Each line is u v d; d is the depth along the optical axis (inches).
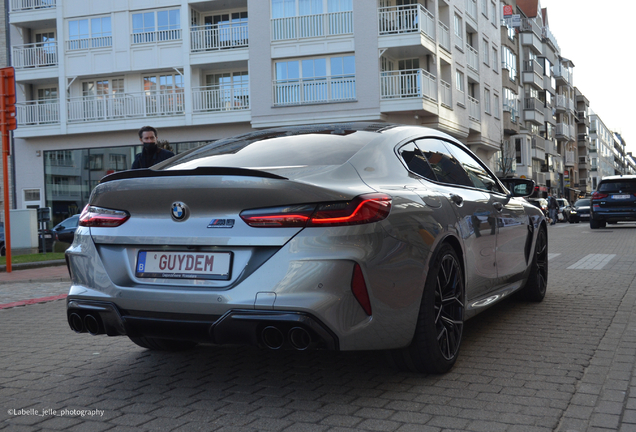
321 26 1019.3
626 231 811.4
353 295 119.5
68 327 230.5
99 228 138.0
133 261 133.3
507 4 1797.5
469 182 184.7
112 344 195.0
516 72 1845.5
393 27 1010.1
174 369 160.7
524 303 243.1
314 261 117.6
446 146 183.3
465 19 1283.2
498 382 140.7
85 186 1145.4
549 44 2549.2
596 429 111.4
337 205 120.3
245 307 118.6
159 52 1097.4
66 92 1136.8
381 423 116.6
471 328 199.0
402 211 132.7
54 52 1153.4
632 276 319.3
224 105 1084.5
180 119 1085.1
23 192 1175.0
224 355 173.9
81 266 138.9
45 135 1140.5
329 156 140.6
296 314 115.7
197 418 122.3
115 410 129.0
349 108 1005.2
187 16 1083.9
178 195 127.2
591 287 283.0
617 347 170.1
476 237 169.0
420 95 979.3
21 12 1155.9
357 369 154.4
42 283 416.5
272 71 1039.0
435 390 135.8
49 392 143.5
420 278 135.4
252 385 143.8
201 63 1079.0
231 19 1112.8
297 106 1024.2
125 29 1111.6
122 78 1138.7
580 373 146.7
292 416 121.7
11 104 475.5
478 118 1379.2
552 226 1242.6
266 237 120.0
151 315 128.3
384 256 124.7
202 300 122.1
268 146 153.4
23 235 741.3
